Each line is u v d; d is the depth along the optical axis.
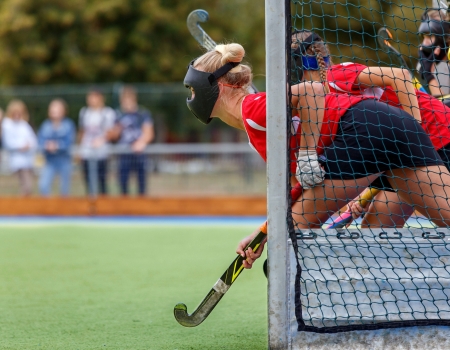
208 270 20.89
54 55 80.25
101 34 79.56
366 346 10.84
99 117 41.81
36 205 42.66
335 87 12.13
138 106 43.12
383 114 11.62
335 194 11.71
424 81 15.41
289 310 10.87
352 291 10.90
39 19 78.75
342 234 11.00
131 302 16.47
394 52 14.12
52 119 42.25
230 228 32.53
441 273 10.88
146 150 42.53
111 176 42.12
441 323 10.71
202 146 42.88
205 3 82.94
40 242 27.70
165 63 79.94
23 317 15.03
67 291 17.83
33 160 42.72
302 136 11.51
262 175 42.47
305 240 10.97
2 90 44.66
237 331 13.72
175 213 41.88
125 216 41.94
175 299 16.78
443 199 11.70
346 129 11.66
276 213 10.83
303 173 11.45
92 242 27.70
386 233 10.99
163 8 81.38
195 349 12.45
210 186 42.72
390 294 10.88
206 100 11.98
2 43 78.94
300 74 12.27
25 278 19.73
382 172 12.07
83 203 42.22
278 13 10.76
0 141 44.41
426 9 13.23
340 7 39.38
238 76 11.99
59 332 13.72
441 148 12.69
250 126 11.69
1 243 27.45
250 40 84.31
